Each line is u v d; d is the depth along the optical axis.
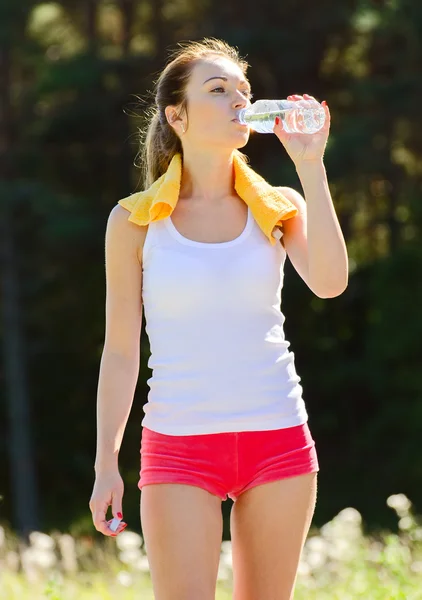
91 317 64.69
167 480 8.40
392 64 63.16
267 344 8.56
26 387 62.66
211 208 8.85
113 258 8.93
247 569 8.62
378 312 60.94
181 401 8.49
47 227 57.94
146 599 15.47
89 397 66.38
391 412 60.84
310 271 8.73
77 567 18.03
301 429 8.63
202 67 8.88
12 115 62.81
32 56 62.53
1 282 61.38
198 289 8.46
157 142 9.44
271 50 61.28
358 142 57.84
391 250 64.12
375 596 14.43
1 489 64.50
